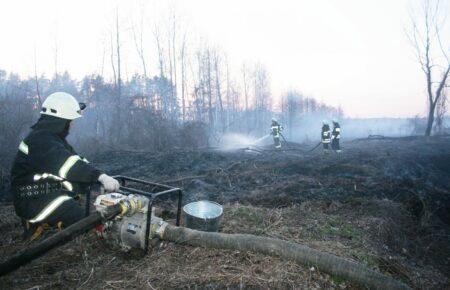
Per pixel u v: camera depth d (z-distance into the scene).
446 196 8.88
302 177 9.57
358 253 3.40
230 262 2.79
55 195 2.91
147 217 2.78
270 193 7.89
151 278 2.57
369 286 2.51
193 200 7.32
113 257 2.92
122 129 18.39
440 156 15.94
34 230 3.00
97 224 2.56
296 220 4.24
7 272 2.14
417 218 6.75
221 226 3.77
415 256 4.73
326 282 2.61
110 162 12.78
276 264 2.76
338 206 5.83
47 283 2.52
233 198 7.48
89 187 3.11
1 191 8.82
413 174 12.82
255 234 3.61
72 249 3.10
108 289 2.44
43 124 2.89
